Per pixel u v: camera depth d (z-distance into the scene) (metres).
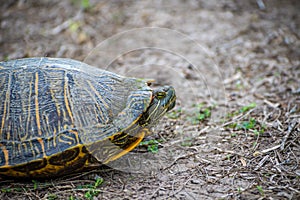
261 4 15.14
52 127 5.98
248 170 6.61
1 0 14.93
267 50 12.00
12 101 6.12
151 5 15.13
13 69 6.46
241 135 7.72
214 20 14.04
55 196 6.08
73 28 13.27
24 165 5.85
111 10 14.53
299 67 10.79
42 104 6.10
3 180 6.41
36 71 6.40
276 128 7.82
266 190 6.06
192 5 15.20
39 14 14.19
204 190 6.16
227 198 5.93
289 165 6.66
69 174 6.52
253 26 13.50
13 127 5.97
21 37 12.76
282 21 13.73
